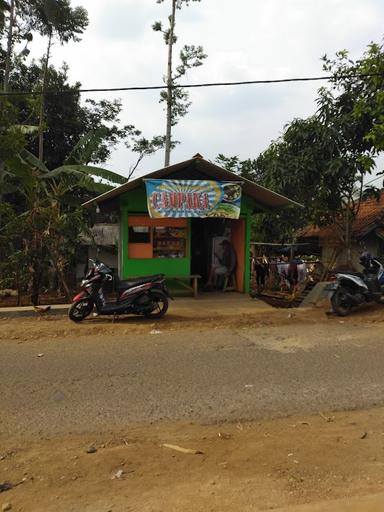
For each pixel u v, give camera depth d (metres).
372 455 3.82
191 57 21.20
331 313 10.22
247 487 3.30
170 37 21.03
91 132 15.41
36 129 13.82
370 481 3.38
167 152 21.38
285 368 6.29
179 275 12.06
